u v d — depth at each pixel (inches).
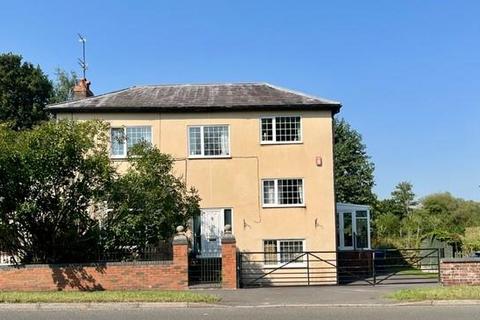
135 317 525.3
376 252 1046.4
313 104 969.5
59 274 737.6
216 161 968.3
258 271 941.8
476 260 738.2
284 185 968.9
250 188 964.0
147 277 743.1
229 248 775.1
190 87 1072.8
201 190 962.7
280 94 1021.2
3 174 721.6
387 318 504.1
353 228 1182.9
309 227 956.6
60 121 770.8
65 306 601.6
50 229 766.5
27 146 725.9
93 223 782.5
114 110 961.5
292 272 940.0
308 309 574.9
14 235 765.9
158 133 968.9
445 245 1210.0
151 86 1075.9
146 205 799.1
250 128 973.8
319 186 964.0
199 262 890.7
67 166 740.7
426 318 499.8
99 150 812.0
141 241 796.6
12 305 601.3
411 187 2279.8
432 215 1937.7
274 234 955.3
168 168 861.2
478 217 2167.8
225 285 767.1
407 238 1485.0
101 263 741.3
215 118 975.0
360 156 2014.0
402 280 863.1
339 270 986.7
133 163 839.7
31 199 744.3
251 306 600.7
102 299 613.3
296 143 970.7
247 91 1043.9
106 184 773.9
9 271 737.6
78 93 1106.1
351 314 533.0
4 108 1697.8
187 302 607.8
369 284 826.8
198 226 955.3
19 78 1738.4
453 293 616.7
